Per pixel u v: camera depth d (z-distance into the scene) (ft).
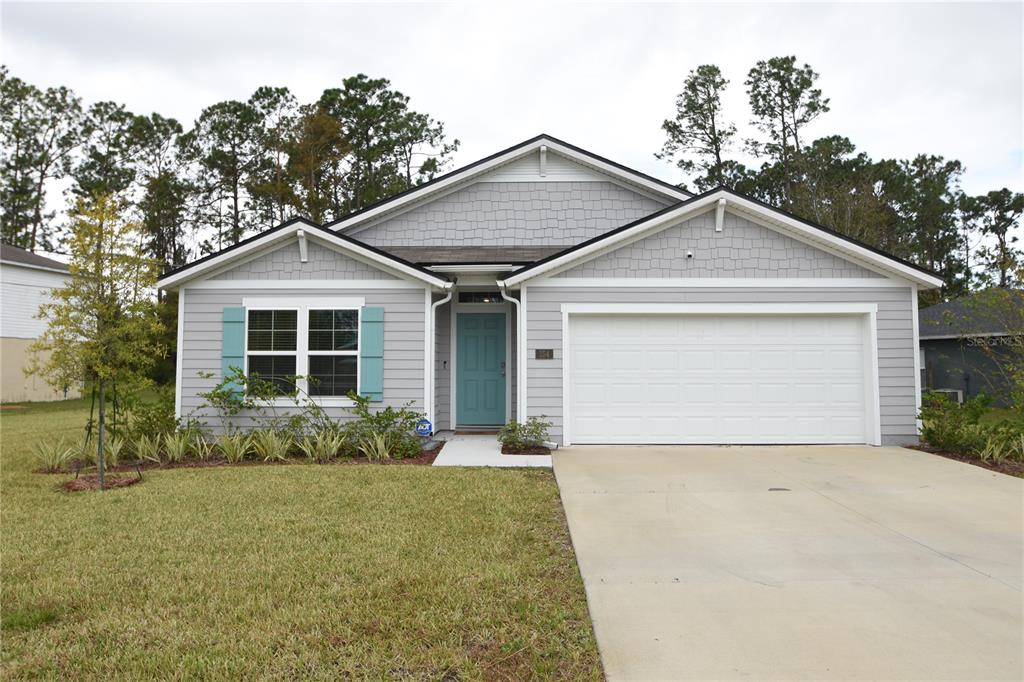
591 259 34.30
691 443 34.19
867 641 11.93
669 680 10.57
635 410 34.32
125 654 11.48
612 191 42.57
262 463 30.32
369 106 100.89
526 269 33.58
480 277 37.40
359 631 12.35
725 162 100.73
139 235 30.19
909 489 24.20
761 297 34.09
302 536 18.28
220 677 10.68
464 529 18.93
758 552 17.02
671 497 22.91
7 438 40.63
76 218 26.22
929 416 32.60
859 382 34.35
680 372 34.42
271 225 111.24
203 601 13.79
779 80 96.84
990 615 13.09
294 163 100.63
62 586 14.61
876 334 33.91
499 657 11.43
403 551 16.94
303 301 34.47
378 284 34.45
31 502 22.53
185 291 34.68
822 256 34.19
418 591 14.17
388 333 34.40
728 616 13.06
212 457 31.71
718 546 17.52
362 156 100.48
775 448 33.27
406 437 32.50
